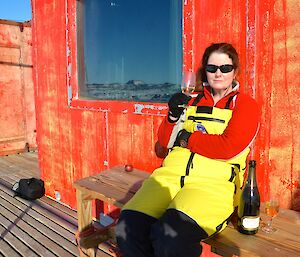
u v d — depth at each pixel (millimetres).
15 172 5555
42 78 4012
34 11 3953
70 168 3768
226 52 1945
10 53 6609
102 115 3258
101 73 3258
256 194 1859
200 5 2396
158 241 1646
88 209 2746
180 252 1622
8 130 6812
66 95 3660
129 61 2980
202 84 2223
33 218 3656
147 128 2854
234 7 2230
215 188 1837
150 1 2748
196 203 1730
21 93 6891
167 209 1772
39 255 2912
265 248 1682
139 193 1933
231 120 1895
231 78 1989
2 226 3479
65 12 3484
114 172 2908
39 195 4199
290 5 2055
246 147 1865
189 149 1985
